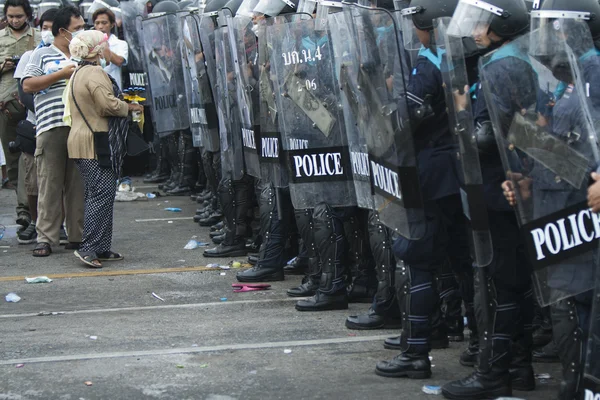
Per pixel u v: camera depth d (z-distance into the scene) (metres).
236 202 9.09
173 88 10.27
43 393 5.17
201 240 10.20
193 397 5.07
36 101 9.15
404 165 4.88
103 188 8.87
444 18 4.46
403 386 5.23
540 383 5.27
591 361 4.13
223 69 8.03
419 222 4.93
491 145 4.59
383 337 6.26
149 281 8.23
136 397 5.09
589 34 4.30
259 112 7.32
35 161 9.83
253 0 7.84
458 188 4.90
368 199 5.84
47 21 9.55
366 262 7.20
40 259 9.25
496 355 4.92
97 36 8.70
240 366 5.63
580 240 4.24
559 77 4.25
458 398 4.95
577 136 4.21
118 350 6.02
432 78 4.84
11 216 12.09
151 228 10.98
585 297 4.34
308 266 7.71
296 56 6.46
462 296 5.52
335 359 5.76
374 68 5.01
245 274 8.07
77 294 7.77
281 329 6.50
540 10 4.32
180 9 11.18
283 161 7.13
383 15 4.88
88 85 8.53
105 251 9.09
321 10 6.69
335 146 6.57
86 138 8.69
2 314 7.11
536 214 4.25
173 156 13.41
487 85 4.30
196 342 6.20
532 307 5.05
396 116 4.88
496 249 4.78
